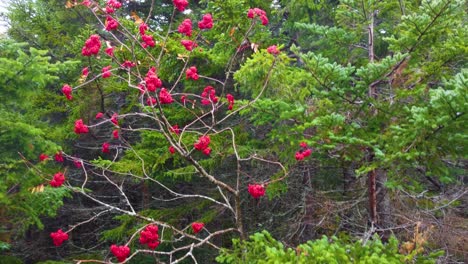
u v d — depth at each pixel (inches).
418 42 171.9
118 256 140.4
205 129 326.3
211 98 183.3
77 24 478.9
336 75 165.5
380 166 175.2
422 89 167.0
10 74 219.9
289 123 226.1
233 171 351.3
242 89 226.1
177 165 363.9
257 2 309.1
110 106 398.0
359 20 212.2
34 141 242.2
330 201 244.7
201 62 292.5
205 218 319.0
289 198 304.0
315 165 249.3
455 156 150.9
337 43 223.8
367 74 163.6
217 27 270.4
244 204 338.3
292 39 345.7
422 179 260.4
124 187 464.1
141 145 336.5
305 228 270.2
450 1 154.8
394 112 173.6
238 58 279.3
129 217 326.6
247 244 167.5
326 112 181.5
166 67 281.6
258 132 325.1
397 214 213.9
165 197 451.8
